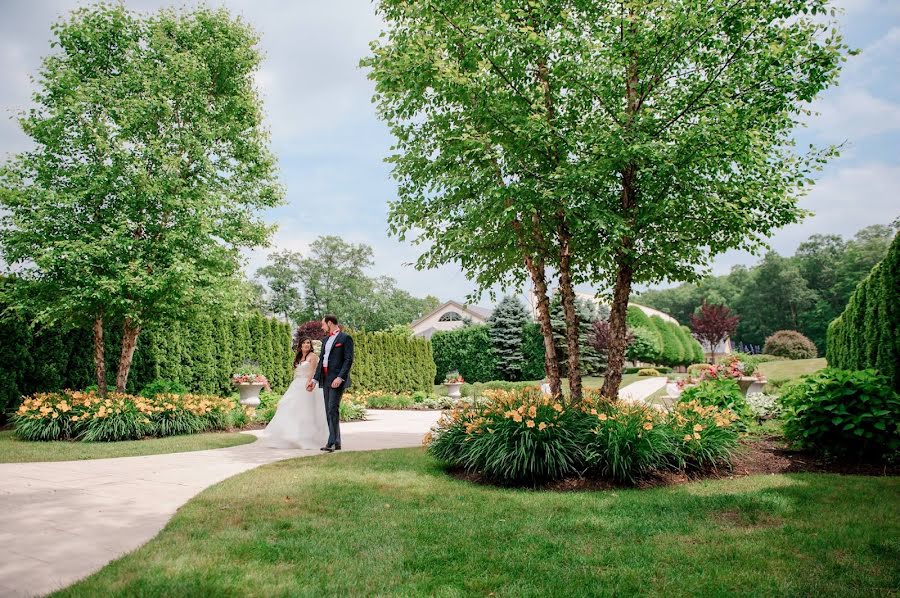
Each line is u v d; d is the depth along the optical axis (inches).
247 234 418.6
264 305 1980.8
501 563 108.7
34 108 347.6
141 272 328.8
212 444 296.4
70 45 369.7
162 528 132.3
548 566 106.9
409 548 118.0
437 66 217.6
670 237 253.3
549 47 221.3
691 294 2972.4
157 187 348.8
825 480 187.5
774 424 289.6
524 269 323.9
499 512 150.5
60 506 154.1
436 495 170.9
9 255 327.9
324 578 99.0
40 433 309.0
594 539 125.6
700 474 204.1
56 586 93.7
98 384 365.7
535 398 219.5
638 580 99.4
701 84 230.5
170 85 382.9
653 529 133.5
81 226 344.2
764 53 215.0
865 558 109.1
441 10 226.4
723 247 259.4
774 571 103.0
